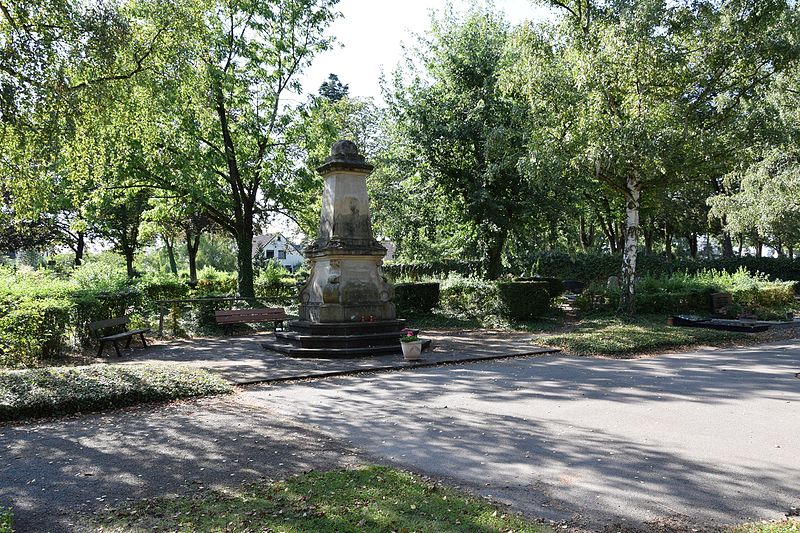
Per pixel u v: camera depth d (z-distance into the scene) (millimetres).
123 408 7535
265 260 37688
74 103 12539
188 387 8383
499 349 13180
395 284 20938
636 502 4379
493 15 23781
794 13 15719
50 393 7258
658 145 15133
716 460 5348
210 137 20516
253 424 6715
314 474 4855
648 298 19000
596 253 38156
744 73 16750
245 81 20219
